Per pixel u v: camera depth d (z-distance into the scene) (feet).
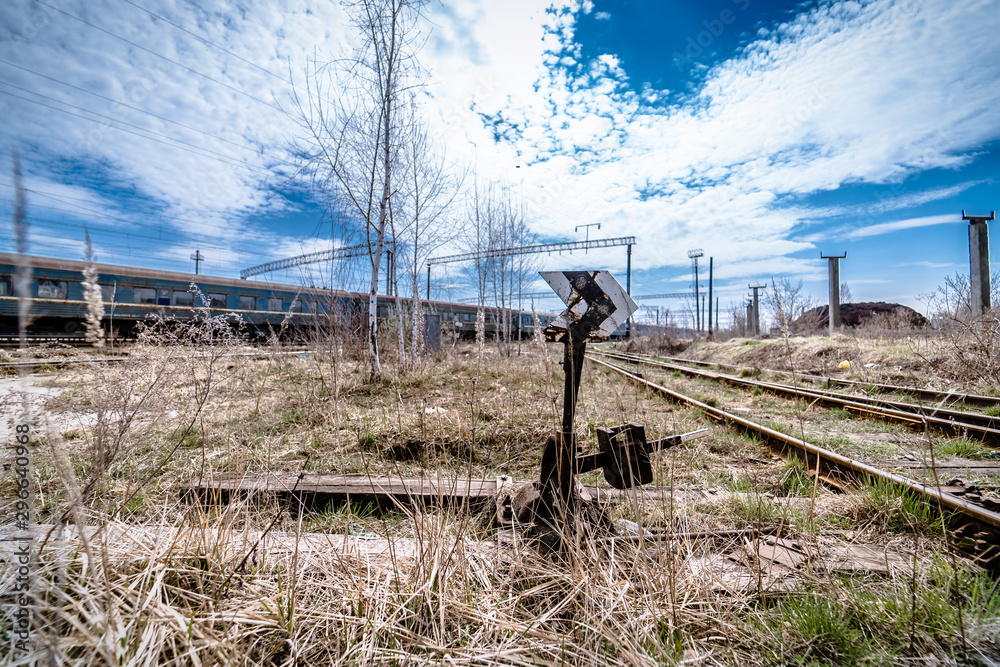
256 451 13.07
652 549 7.22
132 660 4.38
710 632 5.64
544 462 8.17
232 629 5.06
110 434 7.69
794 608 5.88
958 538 7.61
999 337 26.81
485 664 5.06
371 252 29.19
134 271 48.93
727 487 11.28
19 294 3.62
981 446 14.39
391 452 14.12
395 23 29.32
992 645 5.24
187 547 6.48
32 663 4.28
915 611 5.57
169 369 8.55
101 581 5.33
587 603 5.75
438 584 6.04
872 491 9.20
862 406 20.43
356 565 6.55
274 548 7.16
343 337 25.25
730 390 31.94
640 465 7.57
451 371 34.42
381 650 5.13
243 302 58.34
